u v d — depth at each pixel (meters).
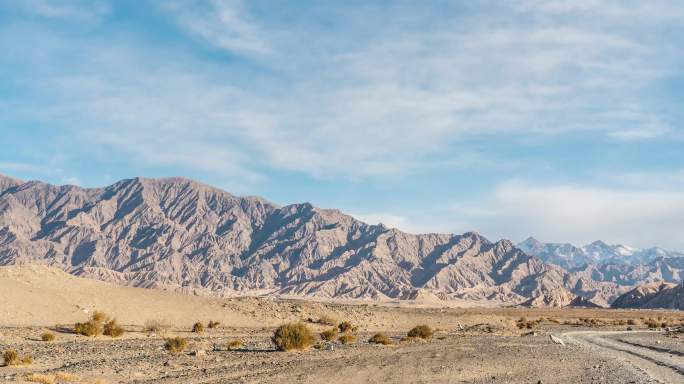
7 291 73.81
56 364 38.34
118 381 31.09
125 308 81.31
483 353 44.16
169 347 47.53
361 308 119.19
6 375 31.97
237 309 93.56
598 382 29.22
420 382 29.86
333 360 39.97
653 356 44.41
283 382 29.86
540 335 73.12
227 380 30.73
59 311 73.12
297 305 104.06
